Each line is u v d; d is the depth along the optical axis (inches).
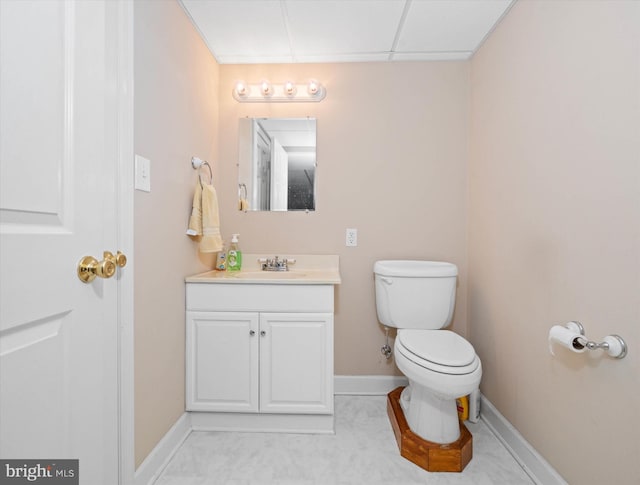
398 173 78.9
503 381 61.2
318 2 58.4
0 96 25.3
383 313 71.4
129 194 42.8
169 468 51.9
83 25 34.2
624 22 35.4
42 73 29.1
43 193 29.4
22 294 27.1
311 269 78.8
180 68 58.8
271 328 61.2
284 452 55.9
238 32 67.0
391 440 59.7
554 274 47.0
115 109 41.0
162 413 52.8
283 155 79.6
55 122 30.7
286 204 79.7
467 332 78.2
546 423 48.4
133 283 44.0
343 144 79.2
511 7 59.1
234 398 61.2
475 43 71.1
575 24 42.9
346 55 75.9
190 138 63.3
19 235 26.9
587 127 40.8
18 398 27.2
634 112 34.3
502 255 61.9
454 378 47.8
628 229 35.0
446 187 78.5
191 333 61.3
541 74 50.3
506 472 51.6
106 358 39.9
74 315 33.2
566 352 44.3
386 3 58.8
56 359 31.0
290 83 76.5
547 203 48.7
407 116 78.6
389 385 78.8
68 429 32.6
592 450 39.6
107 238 39.9
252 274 69.3
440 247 78.8
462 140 78.4
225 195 80.0
